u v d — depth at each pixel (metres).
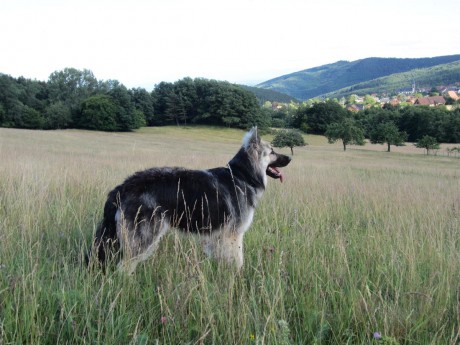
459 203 3.29
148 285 1.54
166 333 1.28
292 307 1.48
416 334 1.36
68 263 1.64
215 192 1.85
